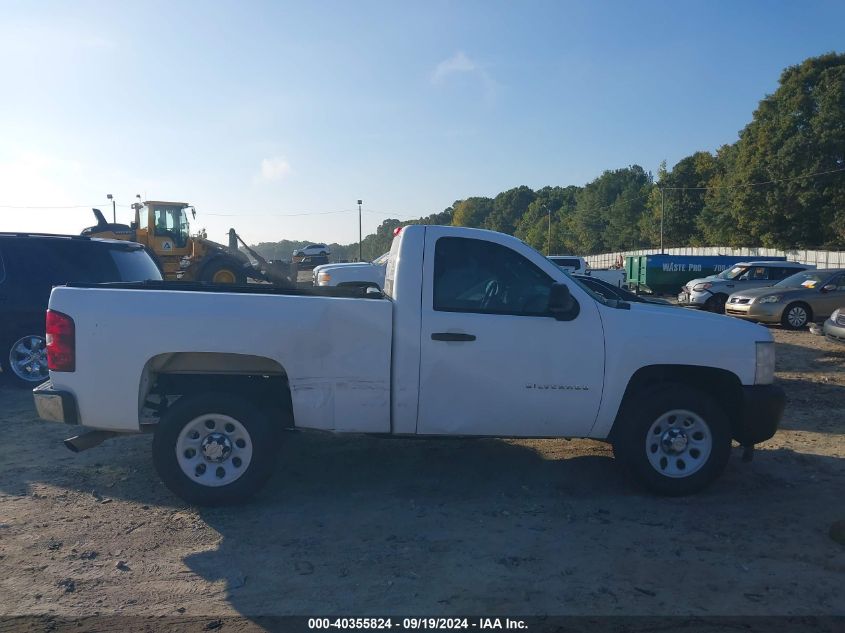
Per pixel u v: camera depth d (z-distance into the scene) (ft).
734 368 17.90
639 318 17.83
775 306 57.31
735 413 18.70
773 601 12.78
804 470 20.26
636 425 17.63
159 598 12.92
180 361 17.31
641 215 272.92
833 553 14.76
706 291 75.46
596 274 91.45
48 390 16.80
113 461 20.98
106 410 16.72
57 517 16.65
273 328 16.80
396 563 14.28
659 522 16.42
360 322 17.03
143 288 19.21
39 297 30.19
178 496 17.11
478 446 22.53
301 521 16.44
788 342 48.75
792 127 172.35
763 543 15.28
